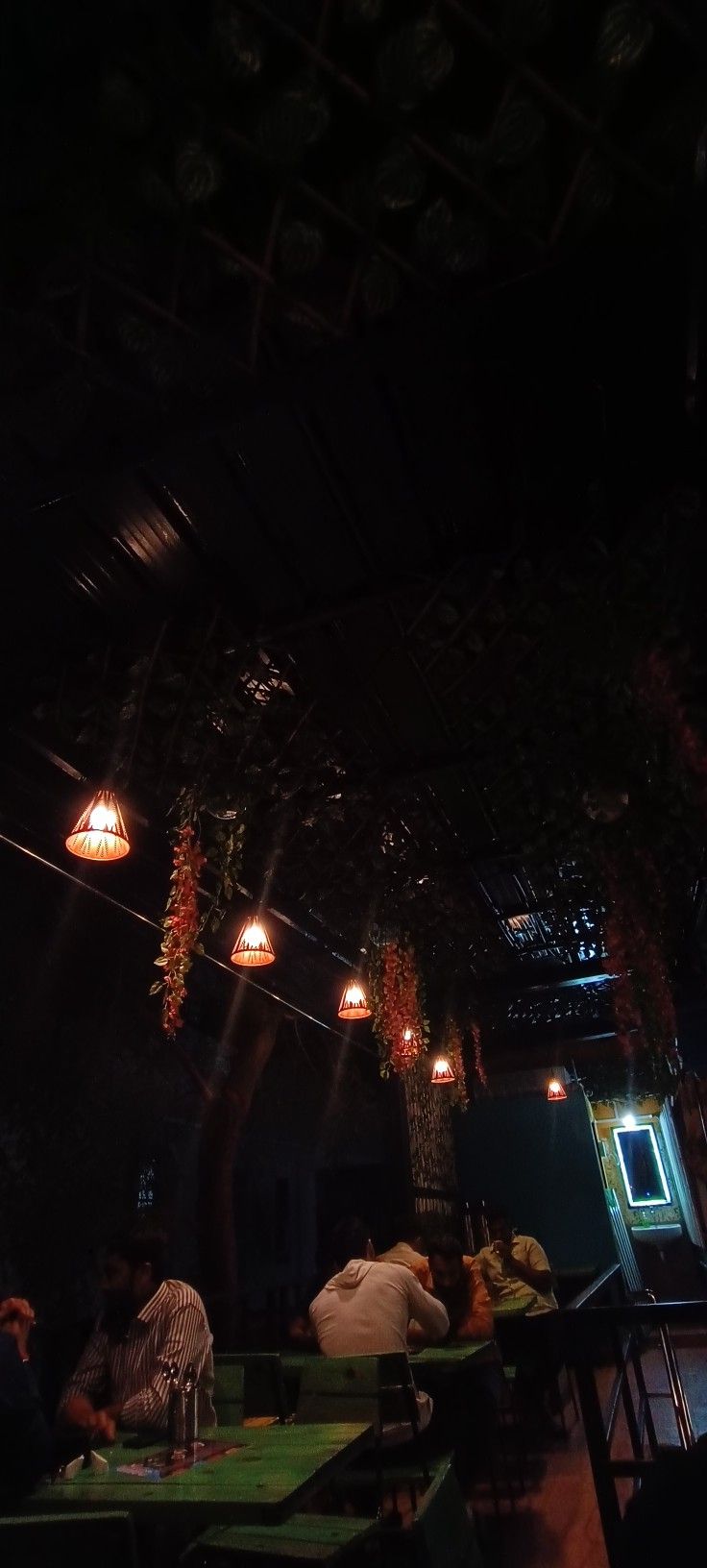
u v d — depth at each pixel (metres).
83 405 2.77
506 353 2.73
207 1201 6.71
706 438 3.02
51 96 2.11
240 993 7.16
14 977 5.92
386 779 4.97
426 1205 8.87
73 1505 2.37
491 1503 4.55
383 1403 3.62
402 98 2.06
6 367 2.63
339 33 2.02
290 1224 9.47
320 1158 10.41
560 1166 11.59
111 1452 3.01
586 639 3.72
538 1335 3.28
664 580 3.50
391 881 6.03
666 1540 1.34
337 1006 8.00
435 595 3.75
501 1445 5.35
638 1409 6.13
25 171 2.20
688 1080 10.67
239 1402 3.68
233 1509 2.18
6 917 5.84
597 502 3.34
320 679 4.25
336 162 2.26
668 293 2.50
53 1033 6.24
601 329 2.65
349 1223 5.47
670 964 7.39
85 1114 6.48
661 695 3.91
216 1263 6.49
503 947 7.70
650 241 2.35
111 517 3.27
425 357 2.72
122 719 4.01
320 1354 5.24
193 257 2.37
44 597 3.63
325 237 2.34
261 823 5.04
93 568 3.53
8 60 2.05
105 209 2.24
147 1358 3.50
